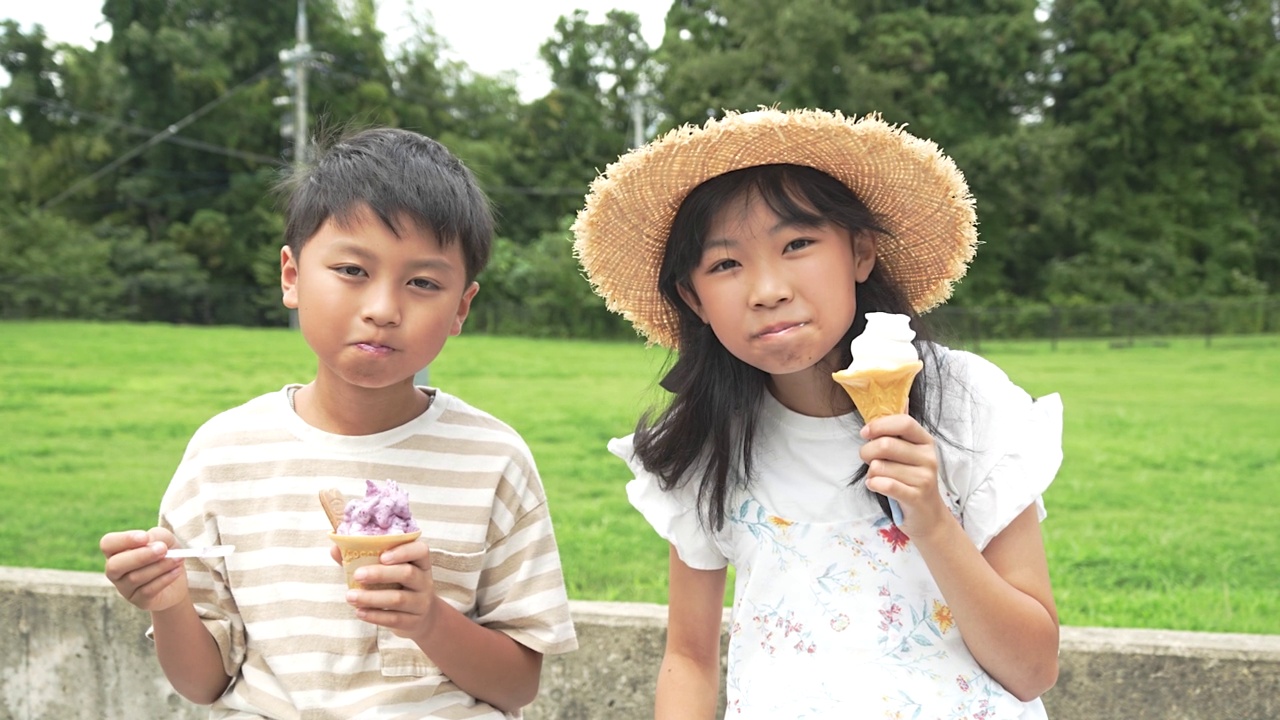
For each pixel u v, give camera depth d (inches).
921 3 1620.3
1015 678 74.9
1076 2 1600.6
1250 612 169.8
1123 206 1598.2
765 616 81.0
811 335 73.0
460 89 1898.4
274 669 83.4
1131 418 523.5
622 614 115.9
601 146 1872.5
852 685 75.4
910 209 81.9
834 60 1537.9
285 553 84.8
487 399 586.2
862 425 81.0
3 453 374.0
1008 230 1593.3
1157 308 1304.1
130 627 119.9
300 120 1514.5
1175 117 1594.5
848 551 79.7
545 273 1392.7
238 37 1688.0
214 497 86.0
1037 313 1300.4
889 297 83.3
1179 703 108.1
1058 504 302.5
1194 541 248.2
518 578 88.3
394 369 79.2
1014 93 1633.9
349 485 86.0
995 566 78.7
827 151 76.3
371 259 77.7
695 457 85.3
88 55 1685.5
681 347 87.5
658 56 1748.3
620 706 115.3
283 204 87.0
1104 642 109.3
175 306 1493.6
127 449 391.5
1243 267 1599.4
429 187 79.1
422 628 74.7
